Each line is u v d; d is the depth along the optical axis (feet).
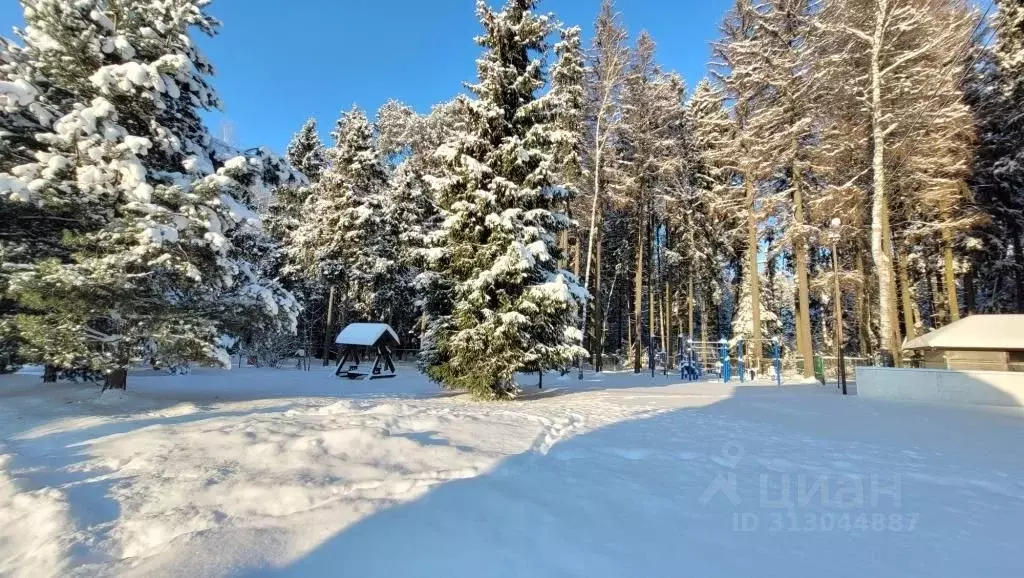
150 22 32.07
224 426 21.94
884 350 47.29
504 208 42.09
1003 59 64.59
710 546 10.69
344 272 92.99
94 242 29.45
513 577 9.03
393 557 9.64
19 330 27.96
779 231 79.15
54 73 29.89
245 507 12.53
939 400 38.06
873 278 84.43
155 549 10.39
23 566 9.89
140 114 32.78
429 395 43.88
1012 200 68.74
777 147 66.59
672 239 104.47
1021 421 28.68
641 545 10.59
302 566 9.32
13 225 30.96
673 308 117.60
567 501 13.08
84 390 32.55
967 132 60.49
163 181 32.78
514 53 44.52
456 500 12.64
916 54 49.16
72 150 28.81
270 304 34.99
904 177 59.82
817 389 50.29
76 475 15.21
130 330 29.76
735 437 23.04
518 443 20.07
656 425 26.32
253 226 34.24
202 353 29.96
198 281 30.19
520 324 39.47
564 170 66.33
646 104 78.28
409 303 98.99
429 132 96.89
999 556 10.52
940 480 16.39
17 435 21.66
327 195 94.58
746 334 92.17
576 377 70.54
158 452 17.35
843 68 57.06
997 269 74.95
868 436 23.90
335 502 12.49
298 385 52.75
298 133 106.73
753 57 67.56
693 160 90.43
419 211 94.68
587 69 68.44
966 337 43.32
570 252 97.86
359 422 22.45
